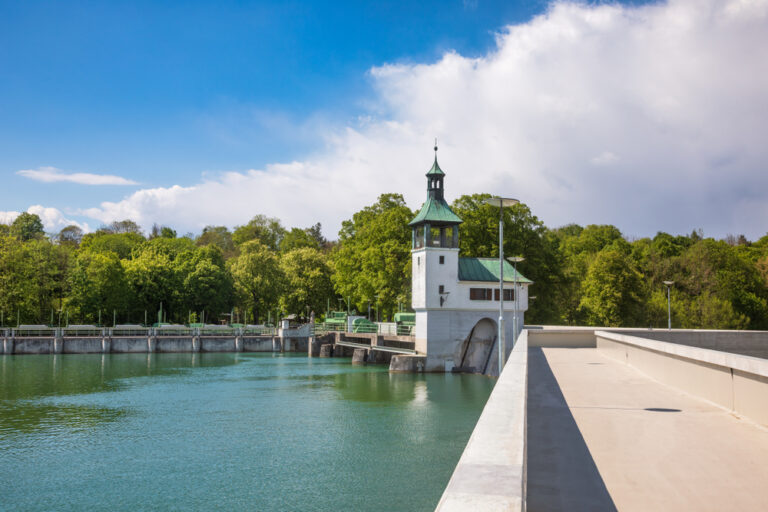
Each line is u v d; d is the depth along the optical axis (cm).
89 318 11538
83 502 2792
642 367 2191
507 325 7388
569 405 1416
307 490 2955
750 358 1160
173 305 12556
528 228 8662
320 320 14425
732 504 696
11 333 10556
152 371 7869
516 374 1114
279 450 3706
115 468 3331
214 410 5009
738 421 1192
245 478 3152
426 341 7281
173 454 3609
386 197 9494
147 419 4641
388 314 9850
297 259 13362
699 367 1535
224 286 12675
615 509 684
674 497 723
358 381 6756
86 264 11606
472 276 7438
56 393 5922
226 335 11631
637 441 1021
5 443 3884
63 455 3600
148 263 12519
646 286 10756
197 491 2941
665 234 14688
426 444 3859
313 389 6178
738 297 10925
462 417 4725
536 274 8456
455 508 297
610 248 12431
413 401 5447
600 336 3316
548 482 793
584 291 10600
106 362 9088
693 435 1064
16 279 10900
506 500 312
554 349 3706
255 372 7756
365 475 3195
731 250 11831
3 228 12319
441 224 7350
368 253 8725
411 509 2706
